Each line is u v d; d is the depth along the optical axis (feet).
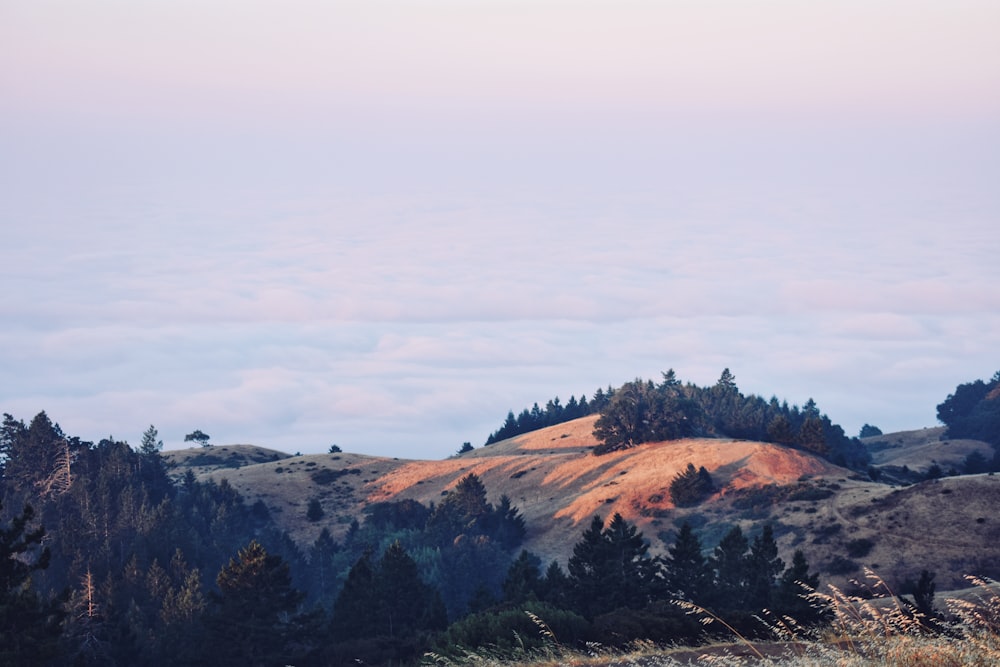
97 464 524.11
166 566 370.32
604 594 216.74
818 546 364.38
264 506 560.61
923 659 39.19
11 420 534.37
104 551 375.45
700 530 422.82
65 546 366.22
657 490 474.08
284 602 214.48
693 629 101.65
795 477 465.47
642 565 236.22
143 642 261.24
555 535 469.16
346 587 230.27
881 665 39.86
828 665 41.88
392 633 219.00
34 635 132.87
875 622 43.39
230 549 439.22
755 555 232.12
